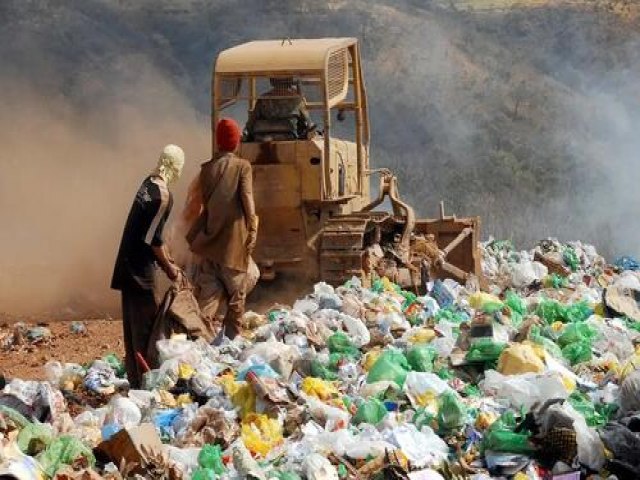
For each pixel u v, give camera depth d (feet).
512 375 47.29
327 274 72.54
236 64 75.31
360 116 81.61
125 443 38.24
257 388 43.52
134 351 52.34
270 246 74.49
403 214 78.54
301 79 77.71
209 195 57.82
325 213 75.05
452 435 41.68
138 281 52.26
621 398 44.42
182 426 42.29
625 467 39.81
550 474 39.65
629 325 57.62
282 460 38.88
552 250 87.86
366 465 38.22
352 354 51.98
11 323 77.00
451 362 49.34
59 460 37.68
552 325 56.75
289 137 75.41
